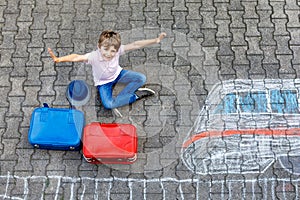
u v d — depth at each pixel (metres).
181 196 5.71
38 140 5.74
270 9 6.81
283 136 6.03
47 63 6.42
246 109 6.18
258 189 5.74
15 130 6.04
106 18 6.74
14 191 5.71
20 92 6.25
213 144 5.98
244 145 5.98
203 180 5.79
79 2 6.81
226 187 5.75
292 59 6.50
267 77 6.38
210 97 6.26
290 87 6.31
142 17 6.76
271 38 6.63
